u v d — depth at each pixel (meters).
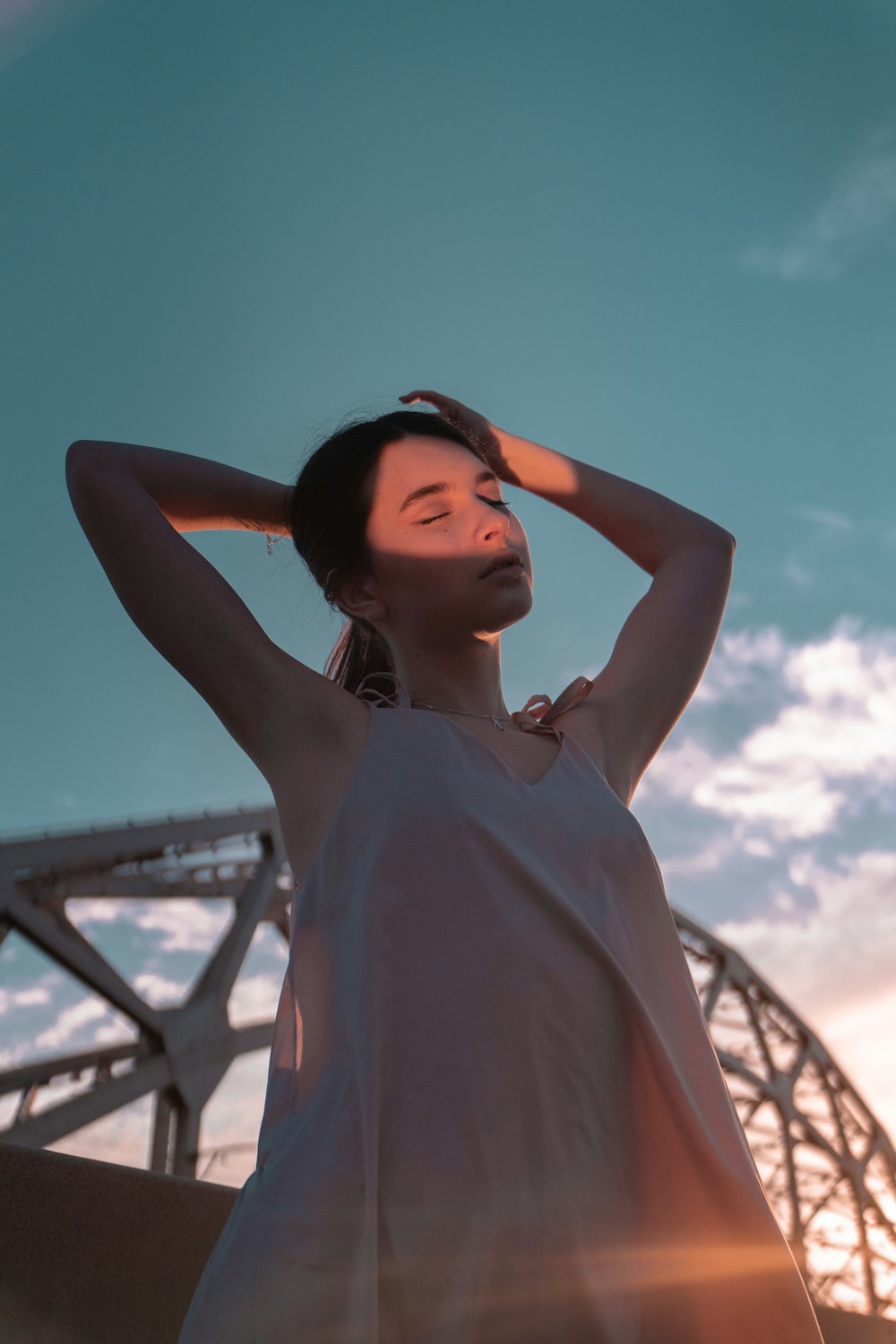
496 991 1.48
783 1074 43.81
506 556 2.01
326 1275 1.27
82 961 26.72
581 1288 1.33
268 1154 1.48
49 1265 1.98
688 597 2.28
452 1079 1.42
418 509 2.06
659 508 2.47
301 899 1.67
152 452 2.20
